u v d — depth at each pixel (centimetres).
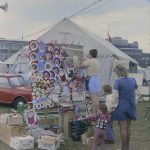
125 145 827
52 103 1009
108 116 818
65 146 934
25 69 2083
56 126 1014
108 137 967
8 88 1630
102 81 1969
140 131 1178
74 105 1027
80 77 1041
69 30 1906
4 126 970
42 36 1886
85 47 1912
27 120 967
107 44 2102
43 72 991
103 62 1964
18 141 891
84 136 969
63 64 1019
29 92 1579
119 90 814
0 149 901
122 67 831
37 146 923
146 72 3328
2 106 1667
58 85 1013
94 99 1034
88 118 992
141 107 1920
